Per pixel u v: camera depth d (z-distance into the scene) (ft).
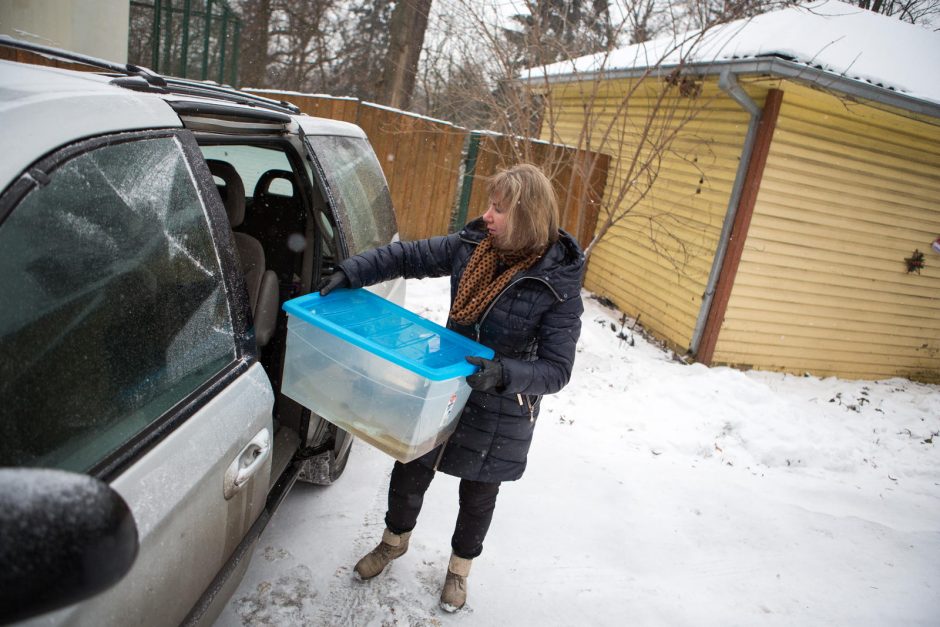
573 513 11.37
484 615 8.50
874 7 36.06
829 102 20.03
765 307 22.68
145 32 44.16
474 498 7.89
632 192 27.09
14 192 3.67
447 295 23.70
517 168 6.80
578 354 19.71
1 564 2.50
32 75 4.58
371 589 8.45
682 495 12.77
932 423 20.58
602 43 22.57
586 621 8.80
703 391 18.26
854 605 10.25
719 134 22.21
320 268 9.42
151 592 4.31
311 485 10.54
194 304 5.31
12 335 3.59
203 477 4.80
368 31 62.49
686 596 9.74
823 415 19.58
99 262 4.32
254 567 8.41
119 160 4.63
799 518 12.70
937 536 13.10
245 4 59.82
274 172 9.91
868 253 23.12
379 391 6.21
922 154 22.03
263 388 5.98
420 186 27.94
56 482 2.79
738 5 17.93
